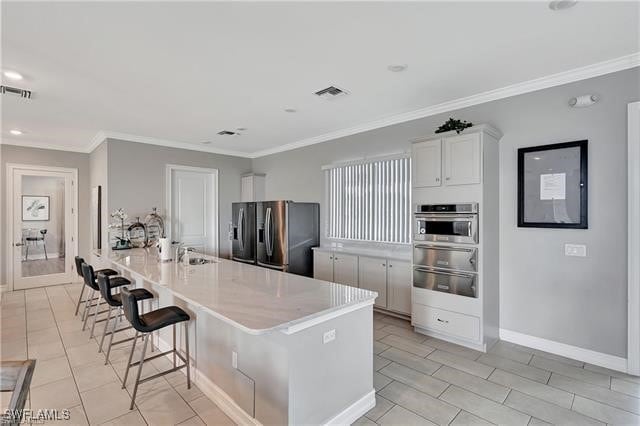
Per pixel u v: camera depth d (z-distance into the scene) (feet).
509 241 10.81
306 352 6.13
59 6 6.28
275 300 6.93
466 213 10.26
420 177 11.51
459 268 10.50
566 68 9.24
